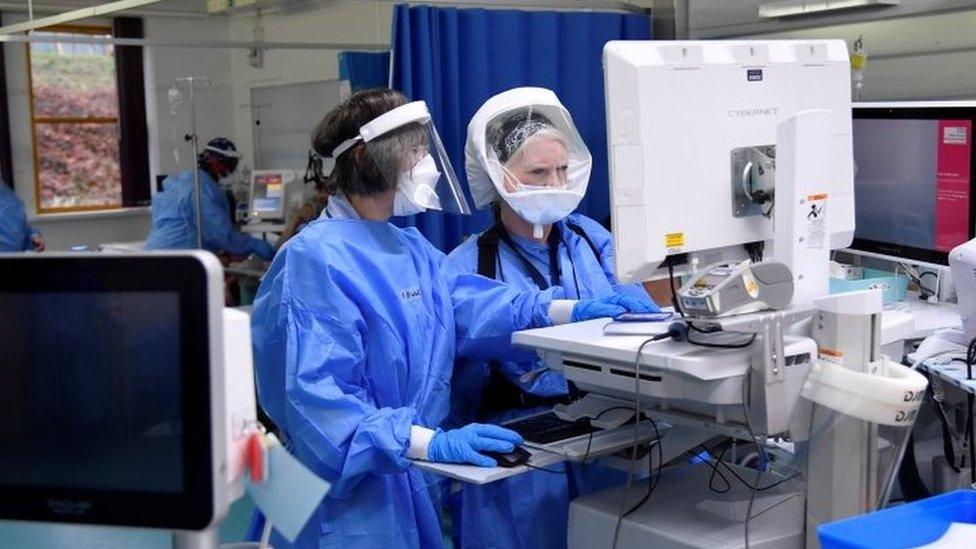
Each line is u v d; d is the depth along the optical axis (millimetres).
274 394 1929
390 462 1770
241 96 7434
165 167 7238
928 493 2477
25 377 975
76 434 971
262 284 1972
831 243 1865
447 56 3336
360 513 1900
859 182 2873
